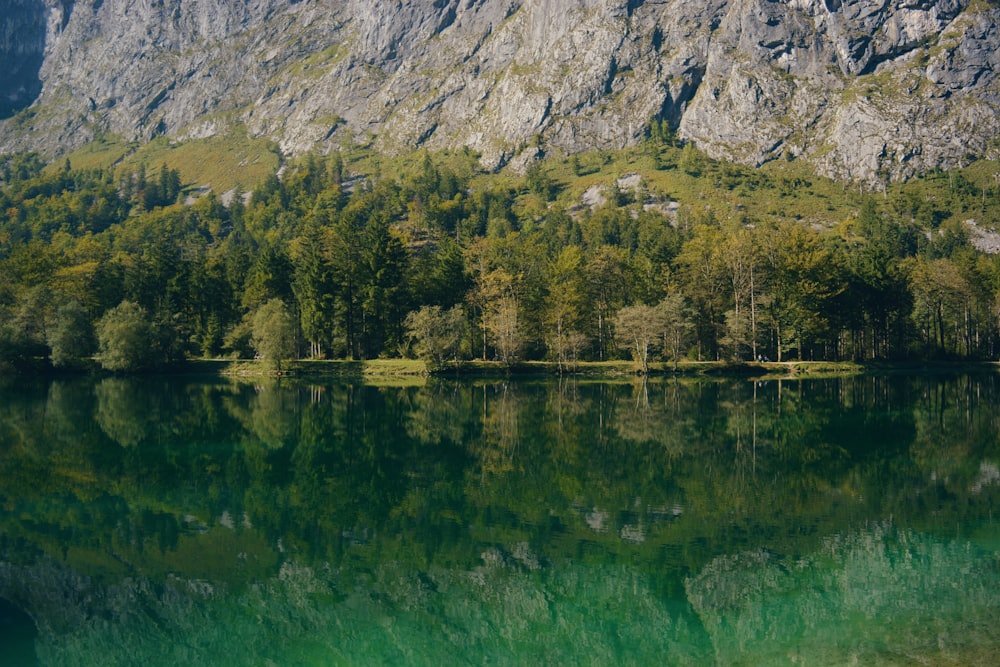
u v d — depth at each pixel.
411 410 66.81
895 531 29.25
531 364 105.19
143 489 37.22
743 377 99.06
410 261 125.50
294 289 121.12
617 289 118.06
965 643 19.27
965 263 123.56
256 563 26.56
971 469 40.88
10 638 20.77
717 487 37.06
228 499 35.50
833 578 24.22
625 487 37.38
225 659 19.61
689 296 107.25
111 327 99.62
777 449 47.22
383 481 38.97
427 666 19.02
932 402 71.19
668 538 28.67
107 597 23.62
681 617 21.38
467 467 42.34
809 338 106.00
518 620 21.41
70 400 74.31
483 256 133.88
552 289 109.44
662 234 171.75
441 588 24.00
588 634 20.56
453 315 102.19
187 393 81.88
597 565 25.88
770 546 27.58
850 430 54.56
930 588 23.08
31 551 27.92
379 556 27.23
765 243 106.81
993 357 128.00
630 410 66.25
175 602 23.28
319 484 38.19
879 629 20.23
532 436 52.56
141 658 19.70
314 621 21.70
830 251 109.31
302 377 101.19
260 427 56.84
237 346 113.56
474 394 80.56
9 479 39.47
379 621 21.78
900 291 112.69
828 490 36.34
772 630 20.38
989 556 26.12
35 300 102.38
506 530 29.95
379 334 113.06
